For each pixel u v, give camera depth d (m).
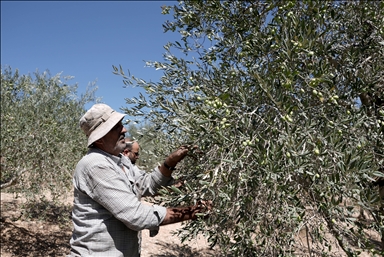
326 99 1.73
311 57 1.86
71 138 5.55
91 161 1.65
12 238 5.68
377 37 2.10
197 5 2.49
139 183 2.00
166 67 2.05
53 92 5.57
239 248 1.67
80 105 6.07
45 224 6.41
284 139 1.40
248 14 2.38
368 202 1.41
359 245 1.70
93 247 1.62
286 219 1.56
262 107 1.65
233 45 2.12
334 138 1.44
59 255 5.41
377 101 2.29
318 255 1.78
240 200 1.60
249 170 1.52
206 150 1.73
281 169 1.36
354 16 2.29
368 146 1.74
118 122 1.82
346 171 1.37
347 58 2.01
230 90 1.70
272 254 1.58
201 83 1.98
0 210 6.84
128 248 1.69
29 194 5.08
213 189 1.63
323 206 1.50
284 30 1.68
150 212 1.59
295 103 1.67
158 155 2.31
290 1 1.93
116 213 1.56
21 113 4.93
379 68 1.99
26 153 4.80
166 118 1.84
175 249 5.35
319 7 1.99
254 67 1.77
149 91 1.94
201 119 1.58
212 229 1.83
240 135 1.49
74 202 1.73
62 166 5.21
